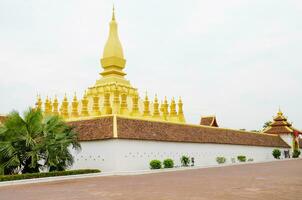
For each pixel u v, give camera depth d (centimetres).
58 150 2523
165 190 1695
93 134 3222
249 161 5006
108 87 4691
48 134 2539
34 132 2516
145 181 2172
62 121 2720
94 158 3181
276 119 6831
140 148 3316
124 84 4841
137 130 3366
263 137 5900
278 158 5772
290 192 1595
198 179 2270
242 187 1795
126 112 4091
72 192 1658
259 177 2366
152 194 1554
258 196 1473
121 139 3123
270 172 2808
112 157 3067
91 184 2023
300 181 2084
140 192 1630
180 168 3388
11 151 2377
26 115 2539
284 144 6412
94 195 1543
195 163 4016
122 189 1756
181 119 4775
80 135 3291
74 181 2233
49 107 4681
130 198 1442
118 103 4138
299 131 6962
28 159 2512
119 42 5022
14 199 1454
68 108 4584
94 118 3425
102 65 5012
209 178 2331
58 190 1745
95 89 4778
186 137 3950
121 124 3256
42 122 2602
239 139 5044
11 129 2453
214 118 5916
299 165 3825
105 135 3119
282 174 2597
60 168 2662
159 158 3519
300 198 1415
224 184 1945
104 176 2652
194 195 1513
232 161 4734
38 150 2466
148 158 3384
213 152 4366
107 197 1478
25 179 2203
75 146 2806
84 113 4209
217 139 4494
